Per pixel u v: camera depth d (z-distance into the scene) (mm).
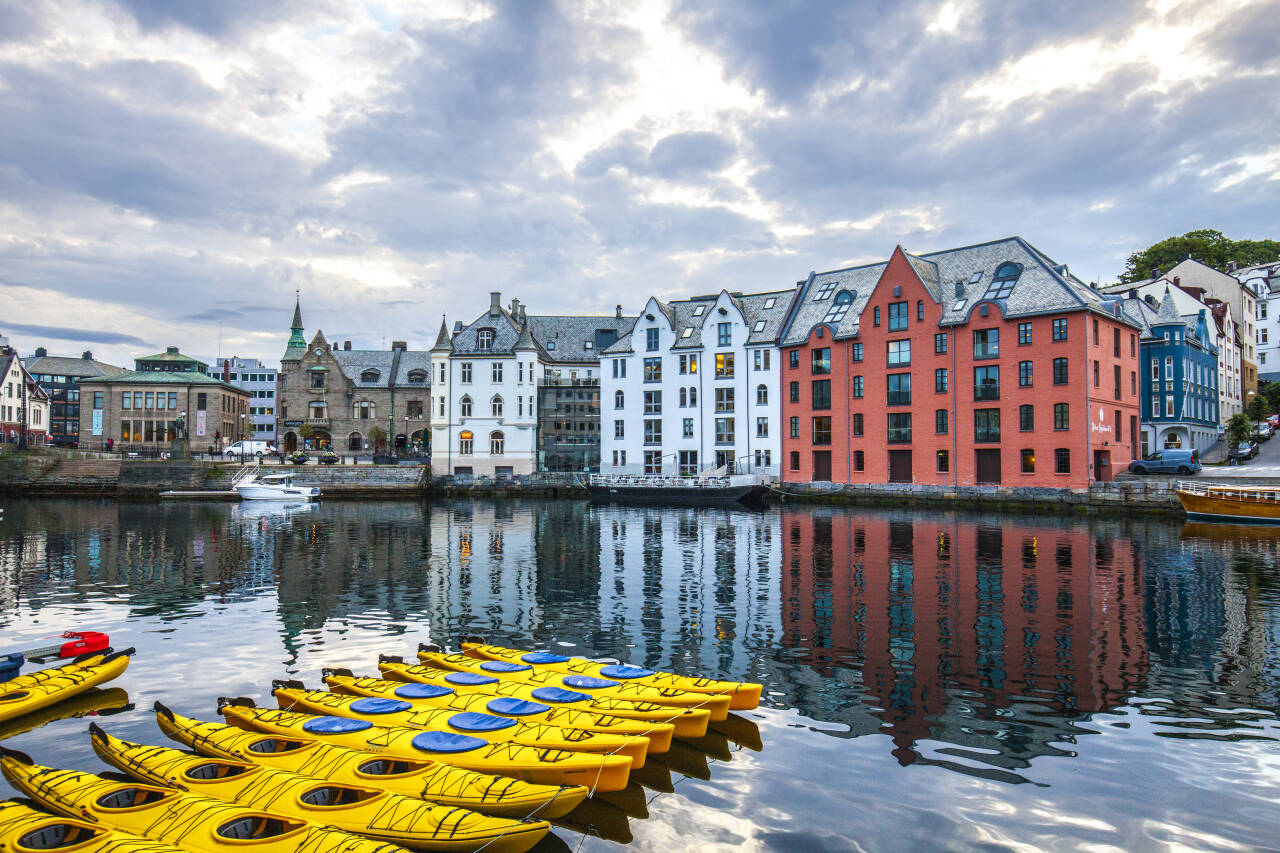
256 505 66688
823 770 12289
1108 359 58094
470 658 16891
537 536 42688
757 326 75188
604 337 96750
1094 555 33031
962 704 15086
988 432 59375
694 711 13023
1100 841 10273
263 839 9055
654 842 10320
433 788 10492
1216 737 13523
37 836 9055
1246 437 67312
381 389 98750
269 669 17453
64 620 22219
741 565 31359
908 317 63656
